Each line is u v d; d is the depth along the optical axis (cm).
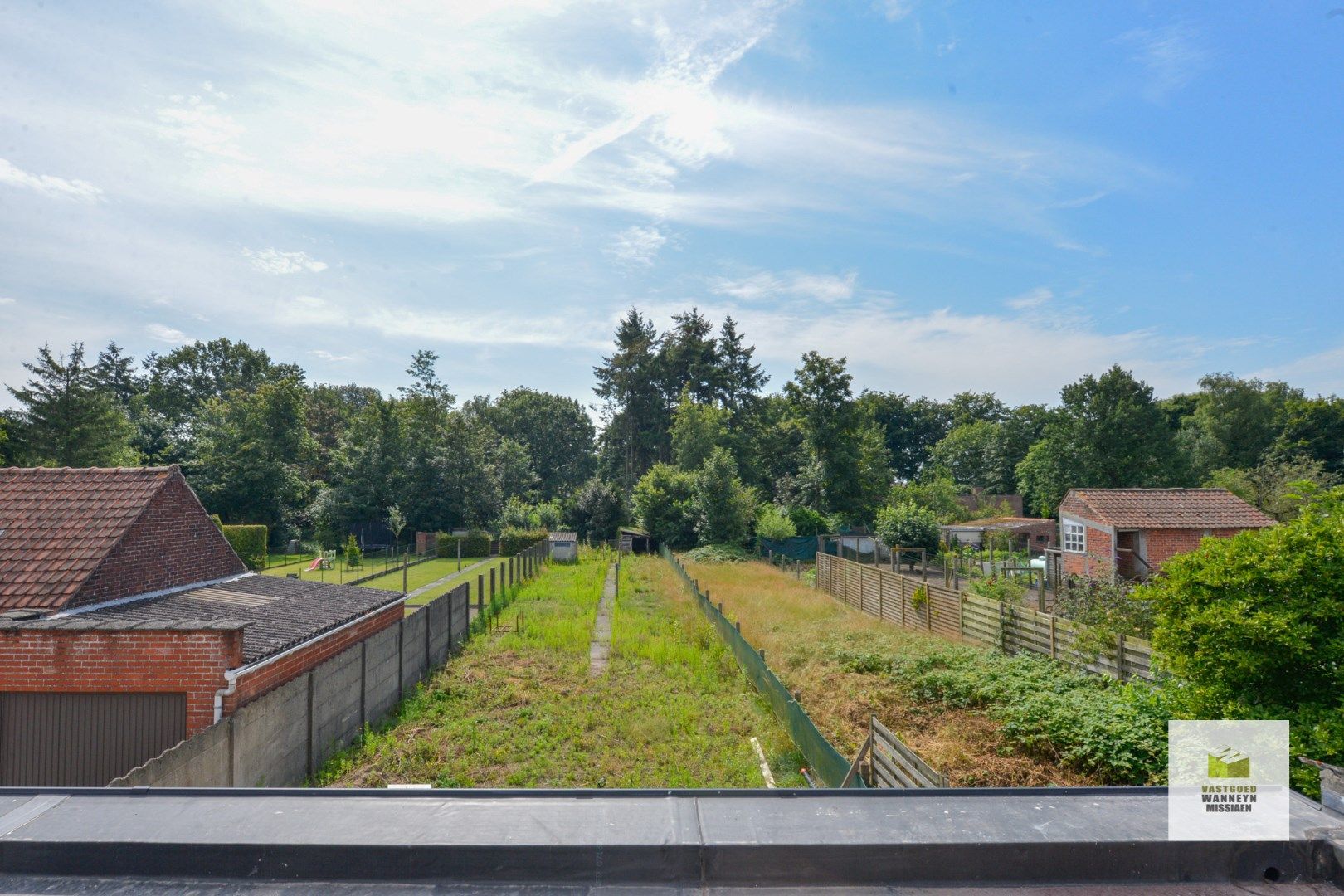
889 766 888
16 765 955
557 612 2514
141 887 224
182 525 1354
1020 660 1521
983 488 8112
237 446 5578
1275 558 781
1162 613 864
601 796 265
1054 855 235
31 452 4334
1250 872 240
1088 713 1119
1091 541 2562
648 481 5781
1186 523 2464
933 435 10238
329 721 1175
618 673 1695
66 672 952
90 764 952
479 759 1176
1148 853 236
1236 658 763
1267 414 5938
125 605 1141
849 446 5653
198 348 9006
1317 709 726
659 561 4688
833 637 1969
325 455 7862
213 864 228
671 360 7950
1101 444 4756
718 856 228
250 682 985
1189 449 5803
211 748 849
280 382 6122
